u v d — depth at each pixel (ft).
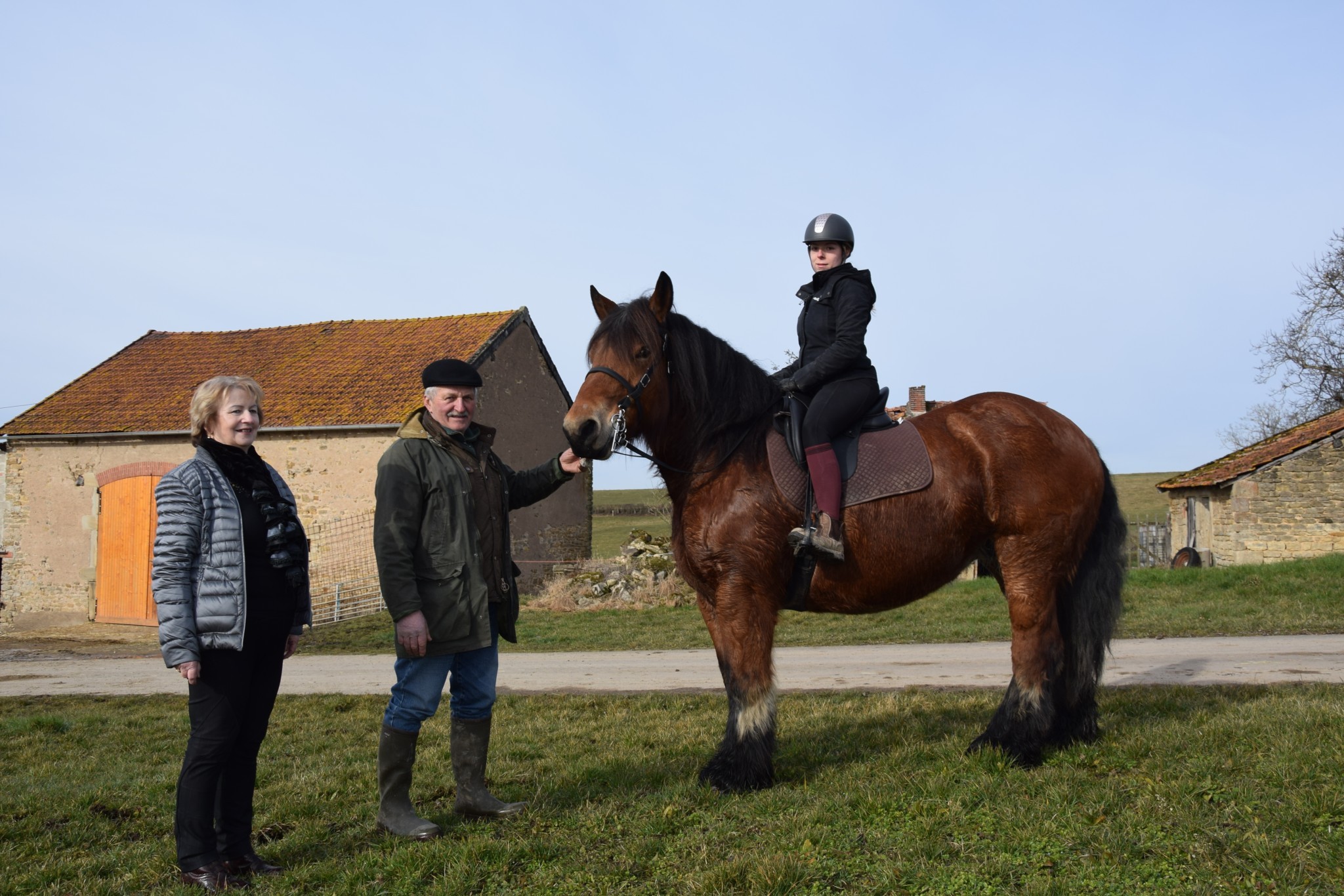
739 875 10.75
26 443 67.92
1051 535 14.82
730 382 14.80
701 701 24.85
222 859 12.16
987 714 19.43
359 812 15.03
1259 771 12.99
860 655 32.99
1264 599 41.09
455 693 14.40
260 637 12.14
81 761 21.24
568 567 65.10
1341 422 74.33
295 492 62.44
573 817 13.76
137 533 65.16
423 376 13.74
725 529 14.26
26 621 66.85
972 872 10.59
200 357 76.28
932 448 14.87
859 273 14.92
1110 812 12.15
